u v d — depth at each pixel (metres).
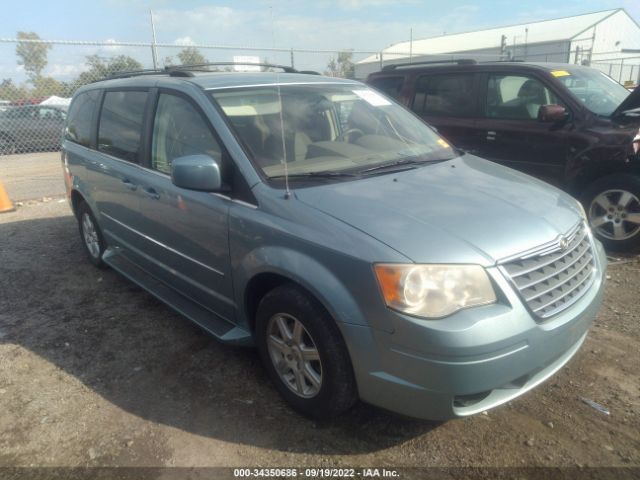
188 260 3.46
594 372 3.16
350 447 2.62
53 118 13.58
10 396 3.11
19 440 2.72
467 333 2.18
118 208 4.25
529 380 2.50
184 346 3.63
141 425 2.81
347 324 2.37
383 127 3.83
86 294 4.56
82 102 5.12
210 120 3.21
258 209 2.83
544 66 5.71
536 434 2.66
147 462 2.55
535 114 5.55
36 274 5.07
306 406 2.76
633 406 2.84
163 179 3.58
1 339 3.80
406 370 2.28
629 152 4.85
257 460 2.55
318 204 2.68
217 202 3.07
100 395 3.09
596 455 2.51
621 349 3.39
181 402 3.01
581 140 5.14
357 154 3.38
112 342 3.71
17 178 10.36
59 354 3.57
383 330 2.29
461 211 2.64
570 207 3.01
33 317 4.14
